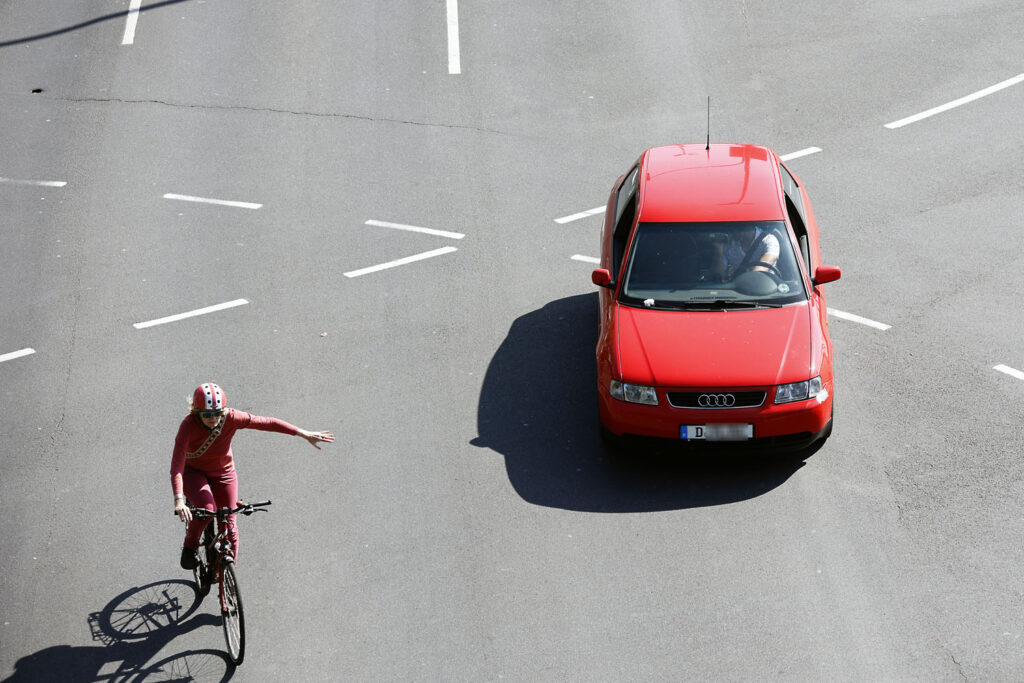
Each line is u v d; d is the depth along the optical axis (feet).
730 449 61.82
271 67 117.39
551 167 99.45
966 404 67.26
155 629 55.93
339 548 60.08
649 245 68.49
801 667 50.44
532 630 53.72
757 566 56.59
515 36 120.78
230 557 51.29
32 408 73.41
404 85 113.29
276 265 88.28
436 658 52.60
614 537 59.31
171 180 100.68
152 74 116.98
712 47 116.78
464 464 65.87
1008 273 80.23
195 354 78.02
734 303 65.36
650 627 53.36
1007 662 49.78
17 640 55.62
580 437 67.82
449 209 94.48
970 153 97.30
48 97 113.80
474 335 78.43
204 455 53.36
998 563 55.47
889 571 55.52
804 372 61.36
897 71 110.73
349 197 97.04
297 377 74.95
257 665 53.06
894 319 76.07
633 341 63.93
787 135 102.06
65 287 86.63
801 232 71.31
